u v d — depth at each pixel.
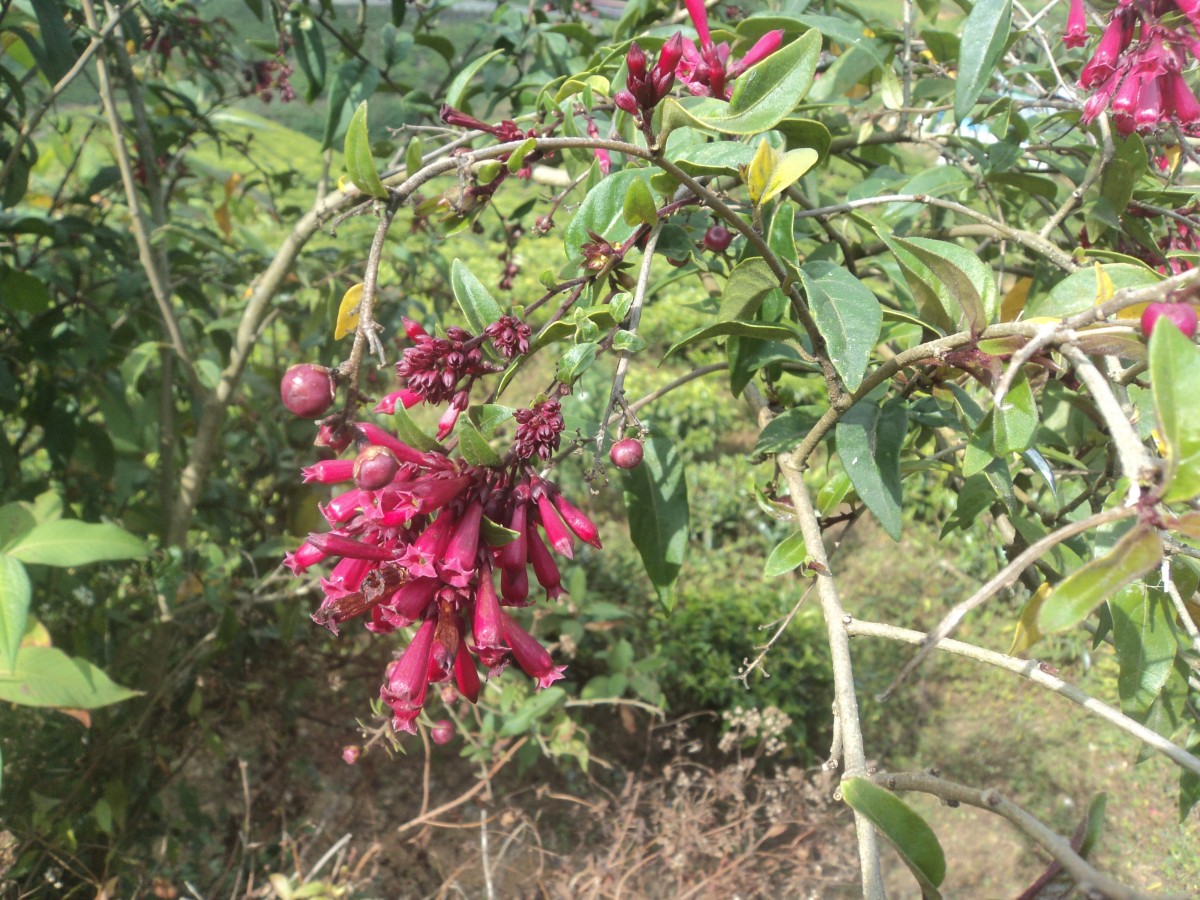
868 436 1.54
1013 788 5.06
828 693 5.75
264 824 4.02
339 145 2.64
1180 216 1.95
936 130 2.54
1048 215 2.64
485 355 1.33
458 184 1.33
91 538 2.11
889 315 1.46
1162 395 0.81
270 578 3.57
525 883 4.13
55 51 2.43
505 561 1.19
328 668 4.31
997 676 5.80
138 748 3.41
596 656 4.52
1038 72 2.50
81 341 3.40
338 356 4.00
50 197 4.17
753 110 1.34
